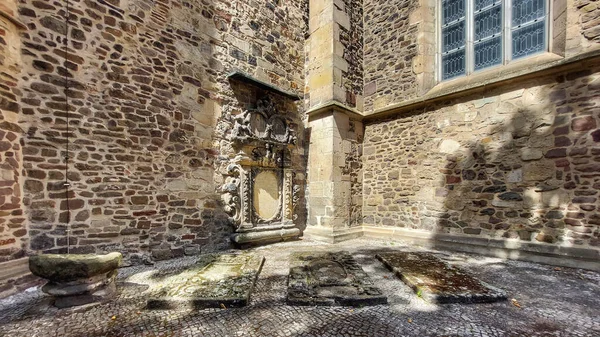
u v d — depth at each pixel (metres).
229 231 4.79
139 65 3.82
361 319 2.19
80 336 1.94
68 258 2.39
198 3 4.54
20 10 2.93
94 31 3.44
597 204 3.44
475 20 4.86
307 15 6.39
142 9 3.87
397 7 5.72
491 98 4.38
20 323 2.12
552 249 3.73
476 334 1.96
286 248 4.86
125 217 3.63
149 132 3.88
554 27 3.93
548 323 2.11
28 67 2.95
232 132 4.84
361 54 6.35
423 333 1.97
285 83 5.89
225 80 4.84
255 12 5.39
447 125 4.89
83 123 3.33
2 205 2.68
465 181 4.64
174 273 3.29
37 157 2.99
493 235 4.30
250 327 2.07
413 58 5.41
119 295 2.66
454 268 3.38
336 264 3.63
